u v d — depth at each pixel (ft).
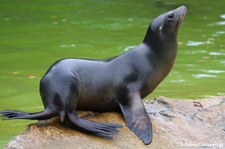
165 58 46.55
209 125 47.57
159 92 71.31
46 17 116.98
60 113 42.39
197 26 110.52
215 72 80.38
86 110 45.80
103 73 44.88
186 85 74.38
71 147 41.04
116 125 42.52
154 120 46.32
